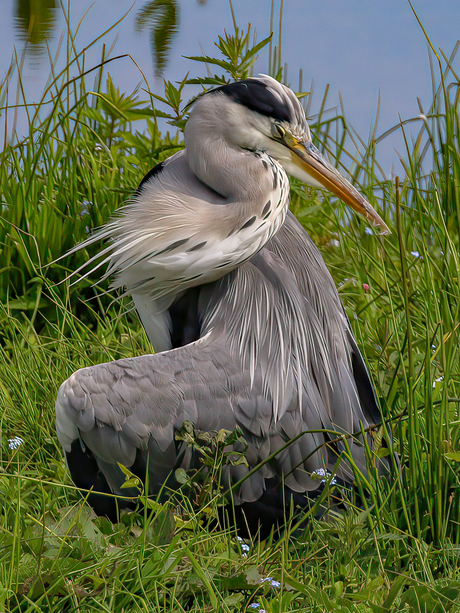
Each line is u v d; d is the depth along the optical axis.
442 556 4.92
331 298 6.12
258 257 5.94
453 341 6.04
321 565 4.95
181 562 4.73
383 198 9.70
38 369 6.91
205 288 5.84
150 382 5.09
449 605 4.39
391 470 5.57
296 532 5.39
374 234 8.78
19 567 4.46
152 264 5.53
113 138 10.38
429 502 5.14
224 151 5.49
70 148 8.97
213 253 5.43
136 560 4.43
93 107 10.19
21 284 8.20
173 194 5.59
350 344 6.18
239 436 5.02
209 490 5.03
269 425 5.36
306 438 5.49
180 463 5.19
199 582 4.49
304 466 5.47
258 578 4.50
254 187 5.41
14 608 4.19
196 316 5.94
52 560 4.50
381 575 4.66
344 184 5.80
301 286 6.03
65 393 5.02
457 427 5.66
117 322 7.68
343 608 4.29
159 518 4.79
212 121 5.51
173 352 5.30
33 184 8.70
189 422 4.98
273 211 5.48
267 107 5.52
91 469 5.27
